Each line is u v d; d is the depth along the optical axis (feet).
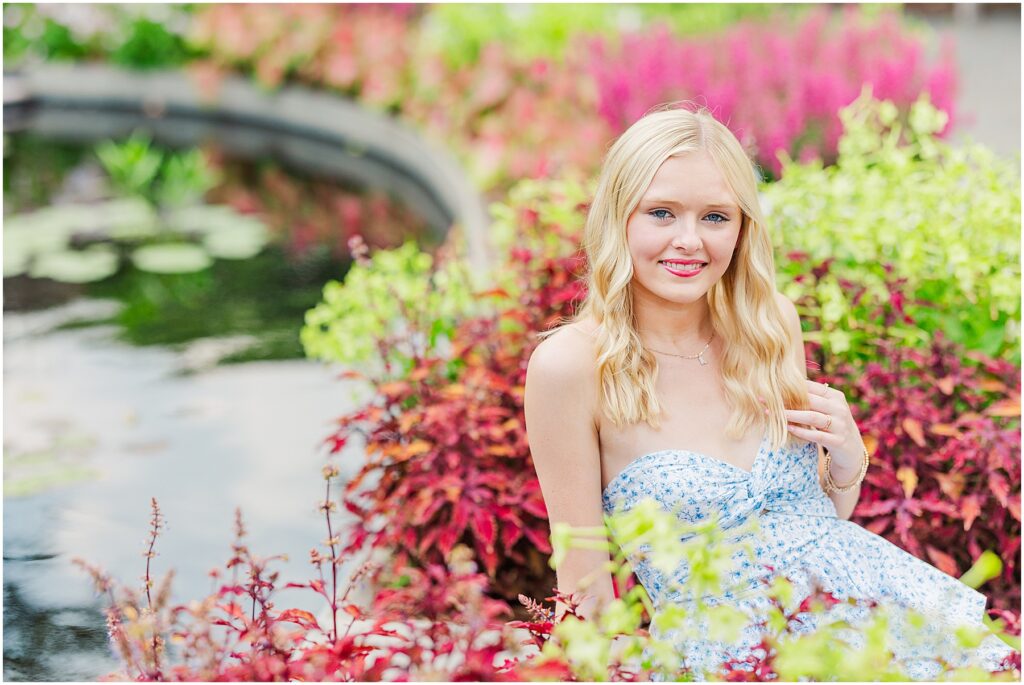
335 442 10.59
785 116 18.06
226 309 21.84
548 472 7.23
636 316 7.38
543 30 28.48
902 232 10.56
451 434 10.03
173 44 45.57
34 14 47.57
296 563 11.97
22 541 12.81
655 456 7.07
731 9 31.50
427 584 5.62
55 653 10.62
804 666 4.79
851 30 21.57
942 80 18.43
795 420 7.24
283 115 40.86
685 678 5.59
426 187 29.94
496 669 5.34
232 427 16.07
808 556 7.09
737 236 7.14
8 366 18.89
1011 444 8.98
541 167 20.56
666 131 6.95
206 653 5.94
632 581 7.84
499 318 11.78
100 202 31.63
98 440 15.70
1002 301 9.90
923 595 7.28
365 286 12.19
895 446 9.46
